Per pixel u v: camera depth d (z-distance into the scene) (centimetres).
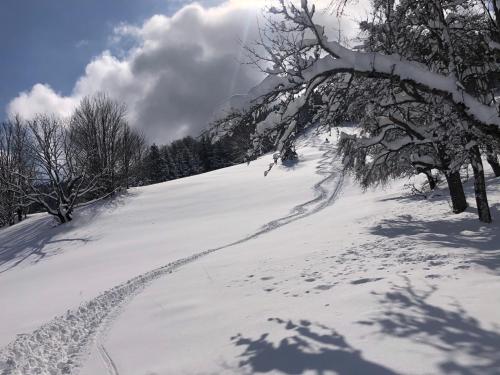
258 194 3750
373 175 1908
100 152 4172
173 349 759
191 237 2562
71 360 821
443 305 681
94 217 3584
